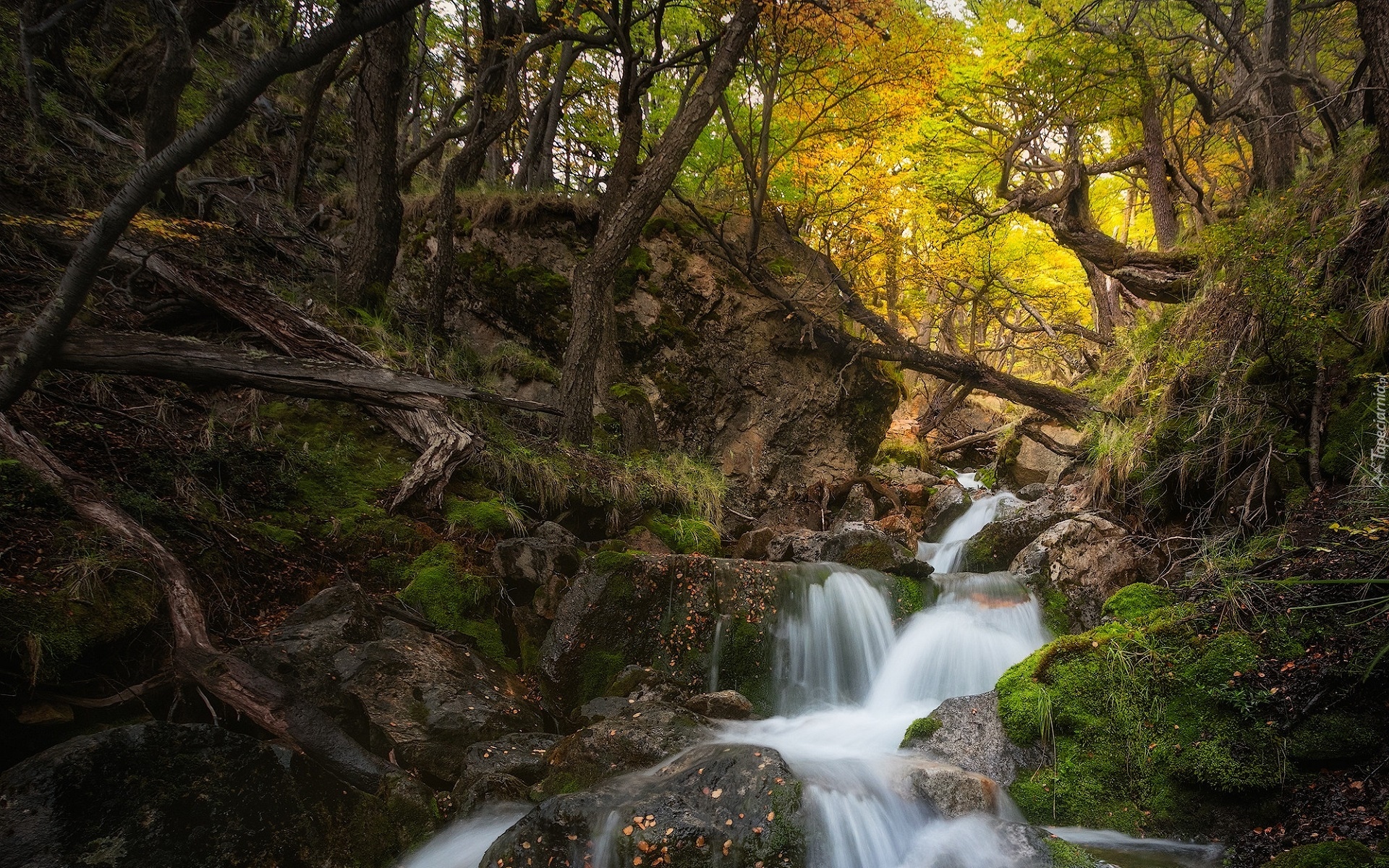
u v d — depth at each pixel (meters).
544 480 7.47
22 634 3.59
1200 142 13.70
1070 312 21.66
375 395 5.95
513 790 4.13
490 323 11.02
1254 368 6.85
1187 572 6.33
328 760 3.92
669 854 3.46
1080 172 11.75
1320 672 4.29
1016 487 14.41
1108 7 12.25
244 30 15.98
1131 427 7.90
